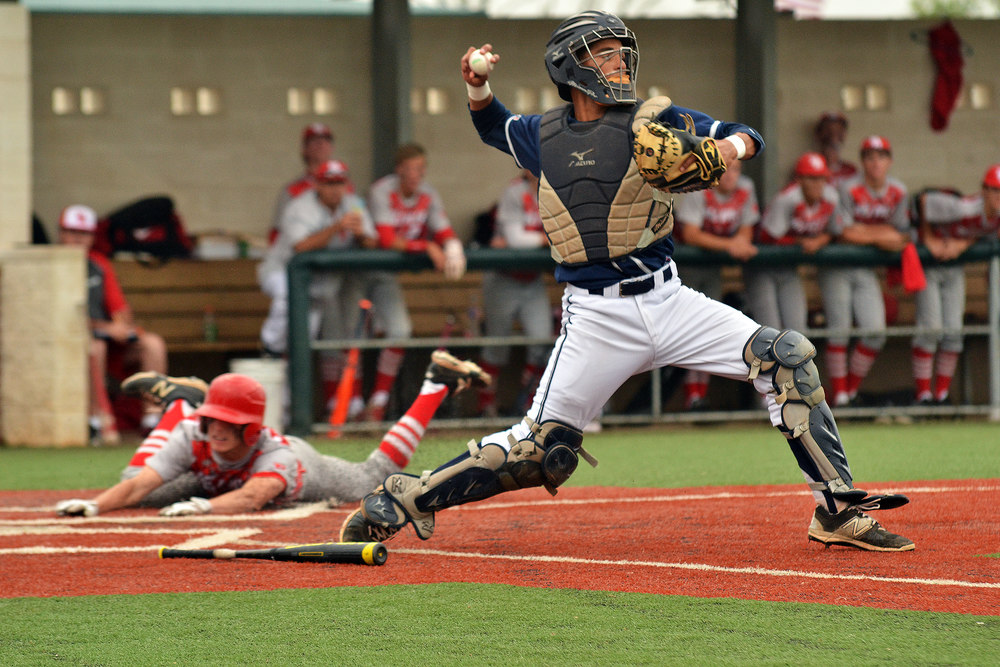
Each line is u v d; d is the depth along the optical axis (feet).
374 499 43.55
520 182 109.91
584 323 42.37
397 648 29.94
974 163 145.28
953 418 114.21
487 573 39.91
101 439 101.71
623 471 75.20
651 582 37.91
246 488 55.67
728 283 114.62
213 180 133.80
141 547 46.62
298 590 37.37
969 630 30.83
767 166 133.59
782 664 27.89
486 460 42.88
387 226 104.42
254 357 124.67
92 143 131.03
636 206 41.11
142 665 28.84
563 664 28.17
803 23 141.18
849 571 39.40
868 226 111.75
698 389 112.06
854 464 75.41
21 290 100.37
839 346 112.16
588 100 42.11
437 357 61.87
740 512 55.01
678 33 139.64
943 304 112.78
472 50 43.21
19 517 57.00
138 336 107.34
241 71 133.69
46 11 129.59
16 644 30.96
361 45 135.44
